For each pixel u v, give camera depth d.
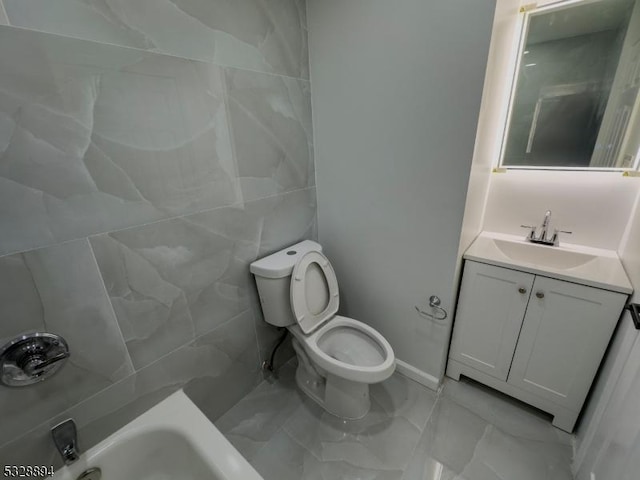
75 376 0.92
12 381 0.78
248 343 1.54
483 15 0.97
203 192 1.15
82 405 0.96
